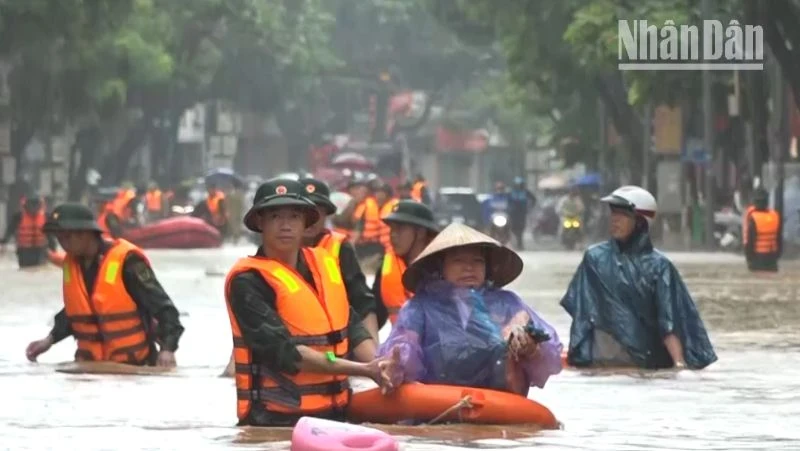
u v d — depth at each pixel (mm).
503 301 21625
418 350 21047
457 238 21266
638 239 30375
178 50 147375
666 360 30375
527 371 21344
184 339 37438
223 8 149000
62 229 29500
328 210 24812
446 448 18875
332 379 20672
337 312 20703
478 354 21156
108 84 121438
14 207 116000
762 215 71312
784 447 19562
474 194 142500
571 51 101250
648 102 92438
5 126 115125
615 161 127562
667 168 106938
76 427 21328
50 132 128625
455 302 21328
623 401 24844
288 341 20297
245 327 20391
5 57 105250
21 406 23875
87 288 29672
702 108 106875
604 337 30297
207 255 101812
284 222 20453
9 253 102562
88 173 149750
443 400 20609
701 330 30234
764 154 87500
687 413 23281
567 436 20266
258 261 20547
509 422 20828
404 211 28359
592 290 30422
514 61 107375
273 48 162625
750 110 89375
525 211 122562
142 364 29656
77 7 103438
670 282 30141
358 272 24625
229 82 163250
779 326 42531
